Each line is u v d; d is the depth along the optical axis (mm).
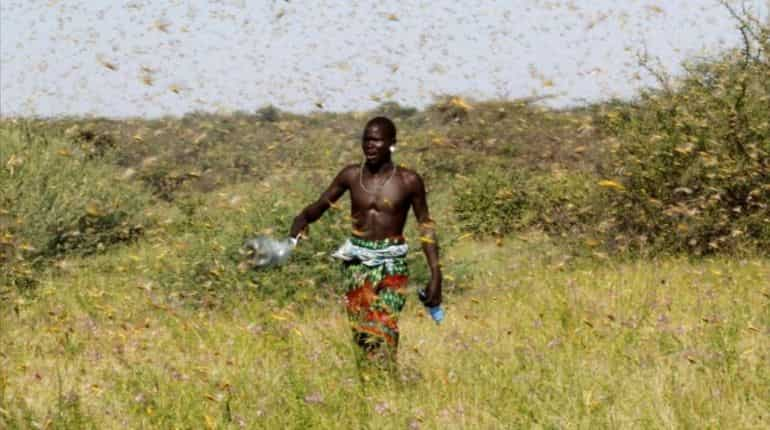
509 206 67188
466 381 21328
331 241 40531
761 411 18469
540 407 18422
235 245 39906
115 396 21031
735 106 52156
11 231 48938
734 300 30641
